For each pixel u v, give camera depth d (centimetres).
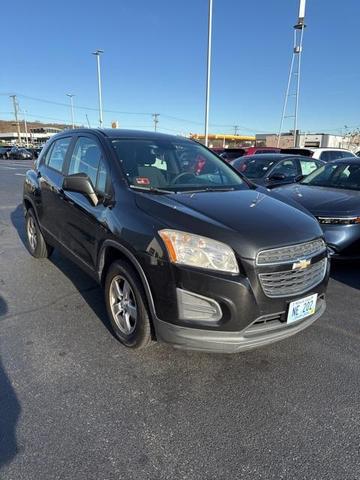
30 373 284
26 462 207
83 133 417
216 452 217
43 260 533
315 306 291
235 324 252
